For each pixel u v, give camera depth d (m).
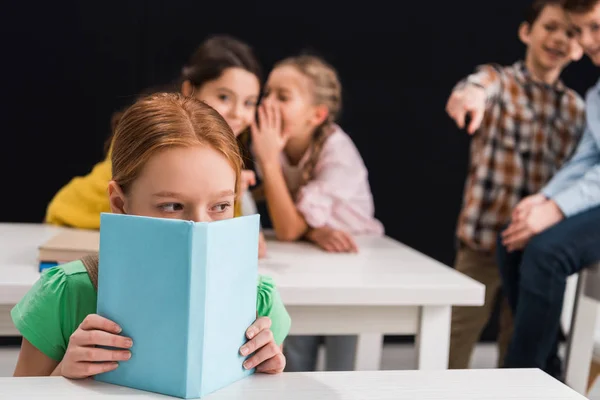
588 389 1.69
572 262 1.67
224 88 1.85
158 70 2.38
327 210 1.94
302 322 1.30
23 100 2.34
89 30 2.35
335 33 2.45
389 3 2.45
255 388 0.71
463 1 2.44
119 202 0.87
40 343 0.88
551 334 1.70
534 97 2.30
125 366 0.70
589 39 2.23
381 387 0.73
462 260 2.41
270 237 1.91
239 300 0.72
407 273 1.42
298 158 2.06
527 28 2.34
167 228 0.66
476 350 2.55
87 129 2.38
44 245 1.29
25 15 2.31
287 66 2.05
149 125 0.82
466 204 2.39
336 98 2.07
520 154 2.32
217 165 0.81
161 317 0.67
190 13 2.38
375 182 2.52
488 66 2.37
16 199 2.38
